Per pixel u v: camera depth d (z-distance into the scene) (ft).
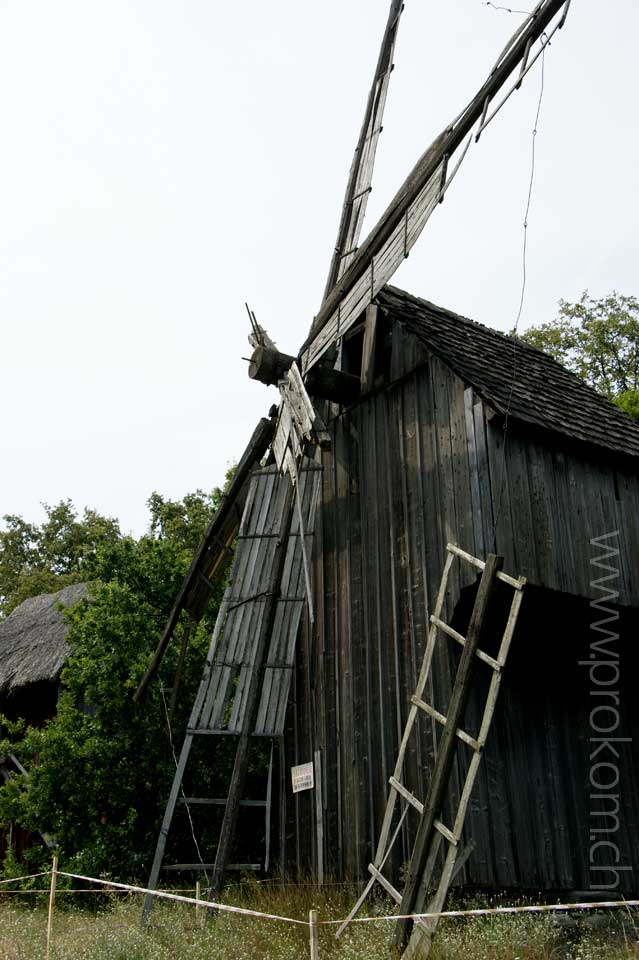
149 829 41.98
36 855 43.27
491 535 29.99
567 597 31.35
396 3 40.68
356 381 38.83
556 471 32.83
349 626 36.68
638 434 38.55
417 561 33.55
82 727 43.60
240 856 41.65
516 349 41.98
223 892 33.58
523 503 31.24
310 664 38.78
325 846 35.37
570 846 30.55
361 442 38.32
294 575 38.45
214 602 49.37
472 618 25.26
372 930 25.20
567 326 99.40
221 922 28.63
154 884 33.12
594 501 33.55
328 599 38.37
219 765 42.80
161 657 41.65
